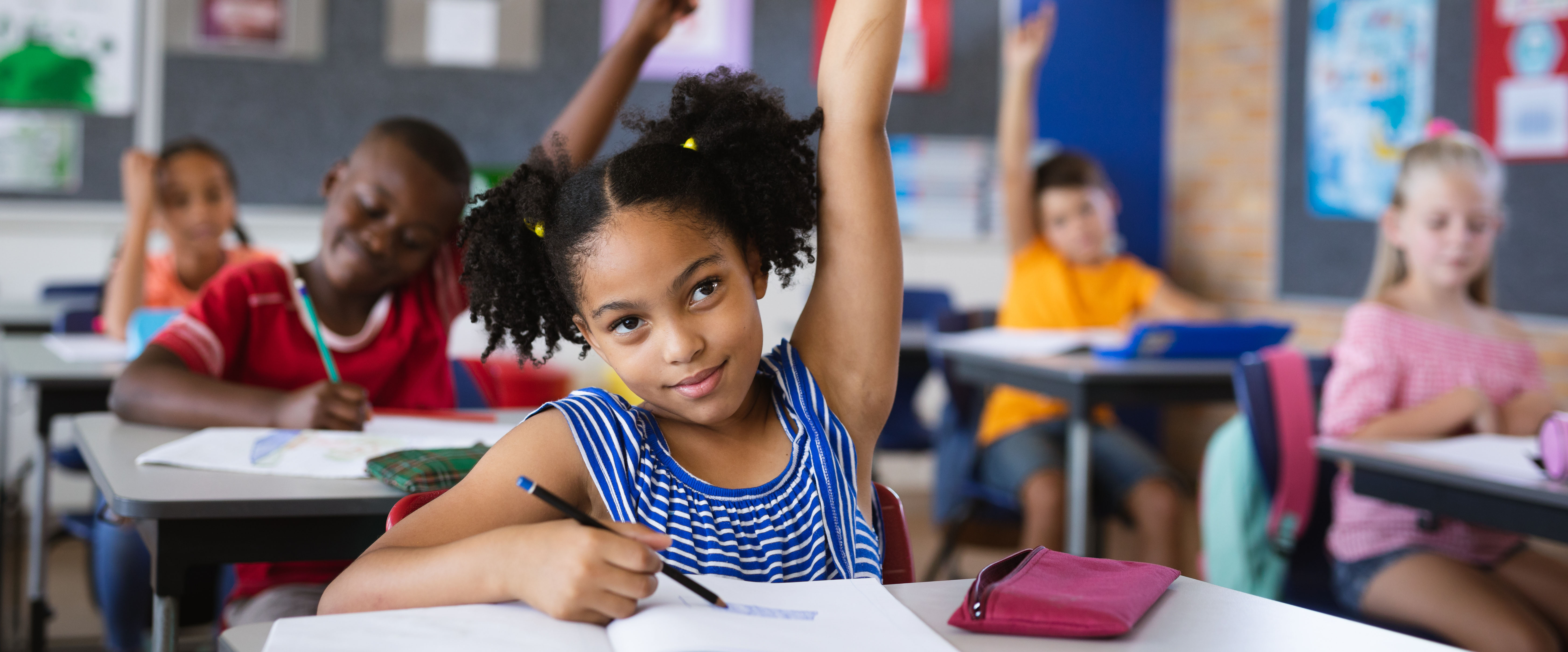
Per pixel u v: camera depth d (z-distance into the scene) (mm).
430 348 1695
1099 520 2656
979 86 4602
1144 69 4875
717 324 793
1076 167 3229
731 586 742
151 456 1256
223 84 3922
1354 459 1575
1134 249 4930
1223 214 4656
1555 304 3441
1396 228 2010
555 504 715
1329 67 4164
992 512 2691
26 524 3717
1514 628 1540
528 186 876
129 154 2930
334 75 4012
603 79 1595
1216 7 4660
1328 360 2084
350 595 757
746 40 4348
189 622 1828
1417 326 1933
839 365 925
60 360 2215
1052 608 703
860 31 926
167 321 1928
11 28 3721
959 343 2779
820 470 861
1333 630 715
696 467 854
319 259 1627
